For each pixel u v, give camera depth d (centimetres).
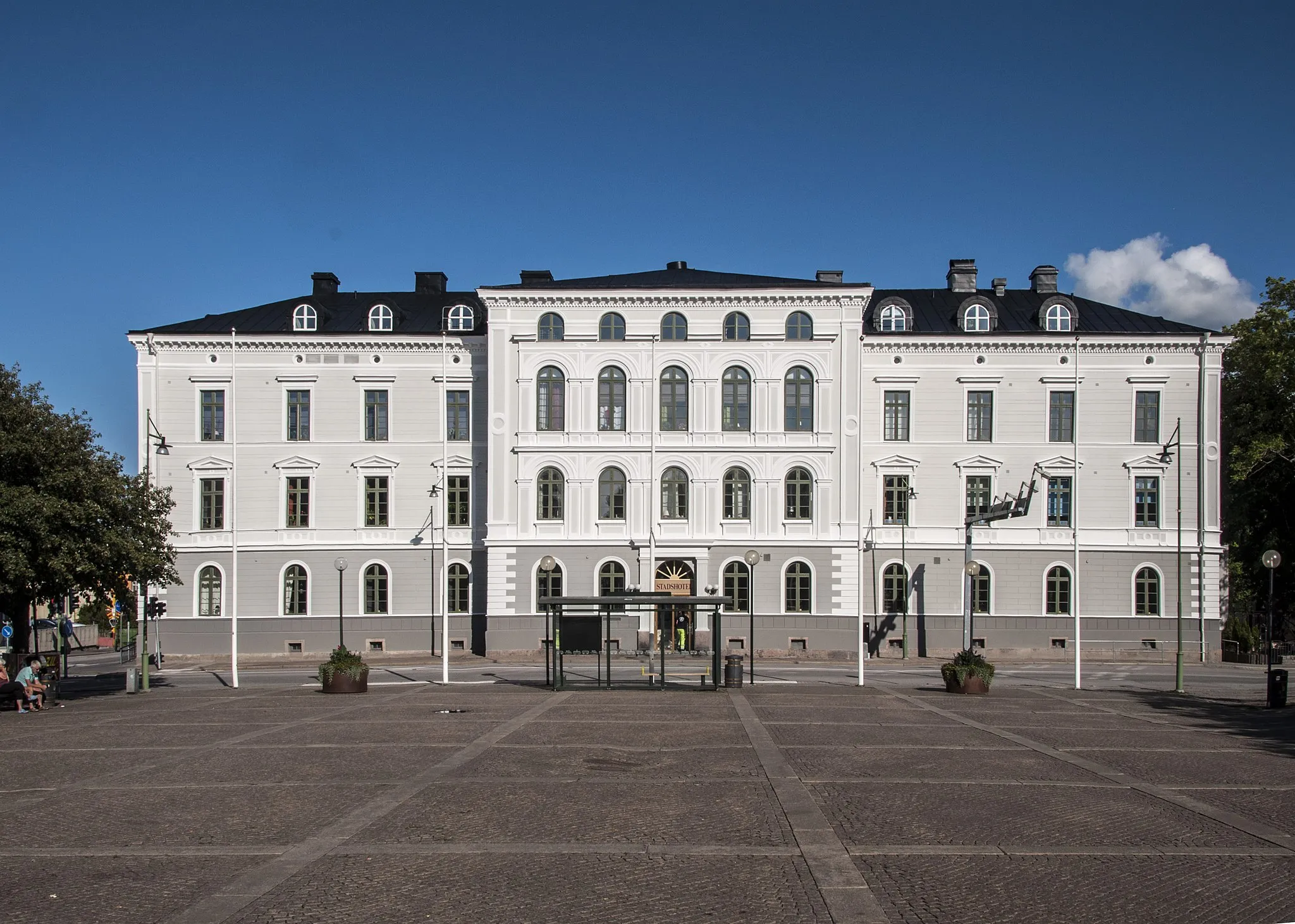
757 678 4412
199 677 4891
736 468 5606
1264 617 6338
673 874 1394
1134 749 2445
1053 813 1752
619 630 5534
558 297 5619
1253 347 5806
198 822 1681
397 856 1475
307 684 4319
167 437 5875
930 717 3022
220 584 5841
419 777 2045
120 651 6662
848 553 5531
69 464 3744
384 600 5838
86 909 1258
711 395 5609
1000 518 4894
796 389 5616
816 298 5606
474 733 2644
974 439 5850
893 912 1250
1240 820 1706
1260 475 5938
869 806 1794
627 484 5588
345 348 5903
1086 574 5759
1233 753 2392
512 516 5581
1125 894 1323
